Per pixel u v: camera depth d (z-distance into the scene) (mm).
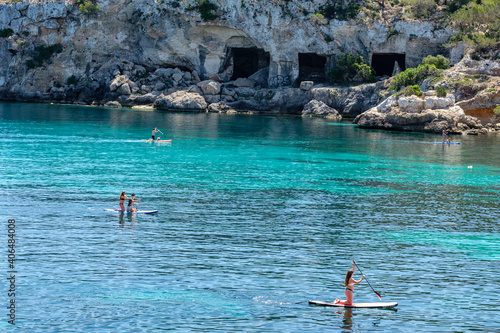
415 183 49406
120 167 52688
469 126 98688
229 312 20812
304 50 135875
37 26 146125
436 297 22938
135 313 20453
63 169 50500
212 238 30391
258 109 134250
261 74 144750
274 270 25547
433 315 21125
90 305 21016
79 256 26500
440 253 28984
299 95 132375
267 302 21844
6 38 149125
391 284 24266
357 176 52219
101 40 144625
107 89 140750
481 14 122375
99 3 141375
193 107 131000
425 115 96938
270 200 40688
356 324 20125
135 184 44781
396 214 37625
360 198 42438
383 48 129750
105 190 42000
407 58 128375
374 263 27047
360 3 135000
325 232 32500
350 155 66438
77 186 43125
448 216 37438
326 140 81562
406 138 86812
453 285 24359
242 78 142625
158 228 32094
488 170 57500
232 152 65875
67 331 18906
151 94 137125
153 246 28547
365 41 130750
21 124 89188
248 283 23797
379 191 45438
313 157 63781
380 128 101312
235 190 43938
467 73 110500
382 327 19938
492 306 22141
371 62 137875
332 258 27625
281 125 103938
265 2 135625
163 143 72062
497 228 34562
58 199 38469
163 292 22500
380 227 34062
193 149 67375
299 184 47375
